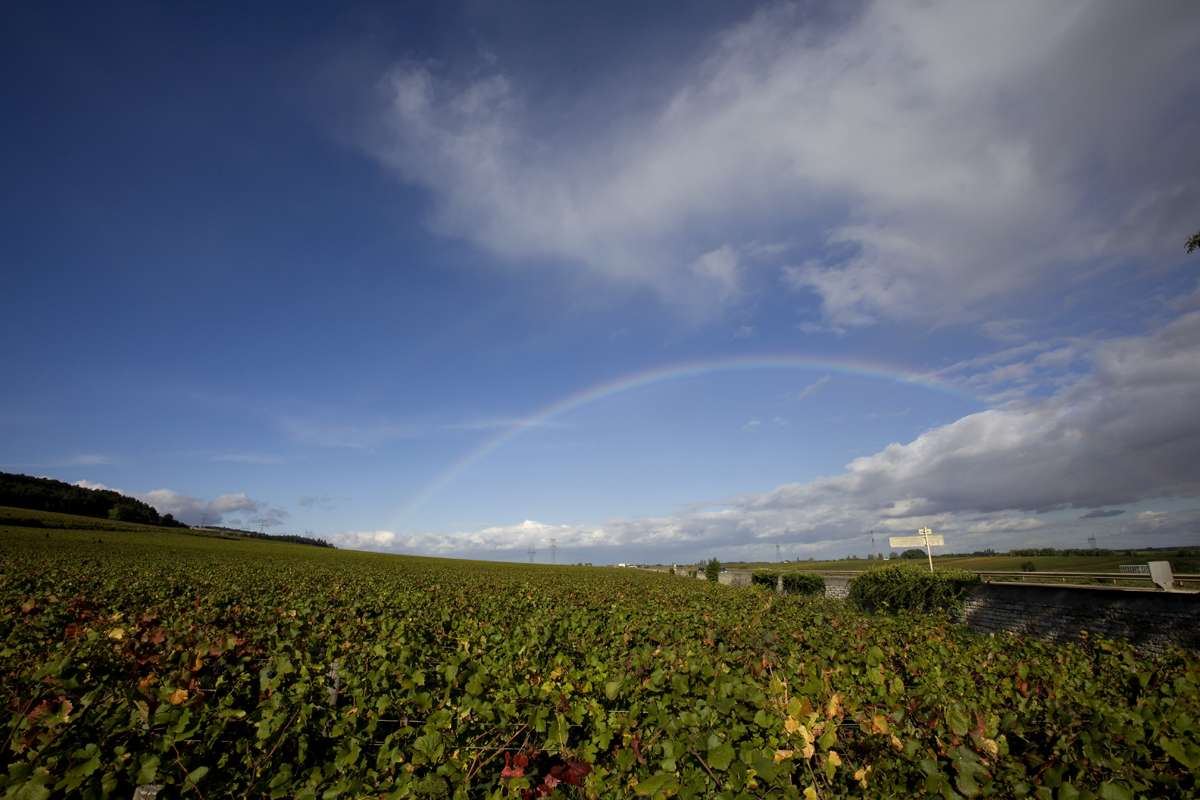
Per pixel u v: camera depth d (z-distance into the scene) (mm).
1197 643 10297
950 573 17438
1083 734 2988
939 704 3514
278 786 3438
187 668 4113
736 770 3092
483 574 31703
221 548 50875
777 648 6492
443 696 4305
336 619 8625
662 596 16031
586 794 3414
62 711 3389
